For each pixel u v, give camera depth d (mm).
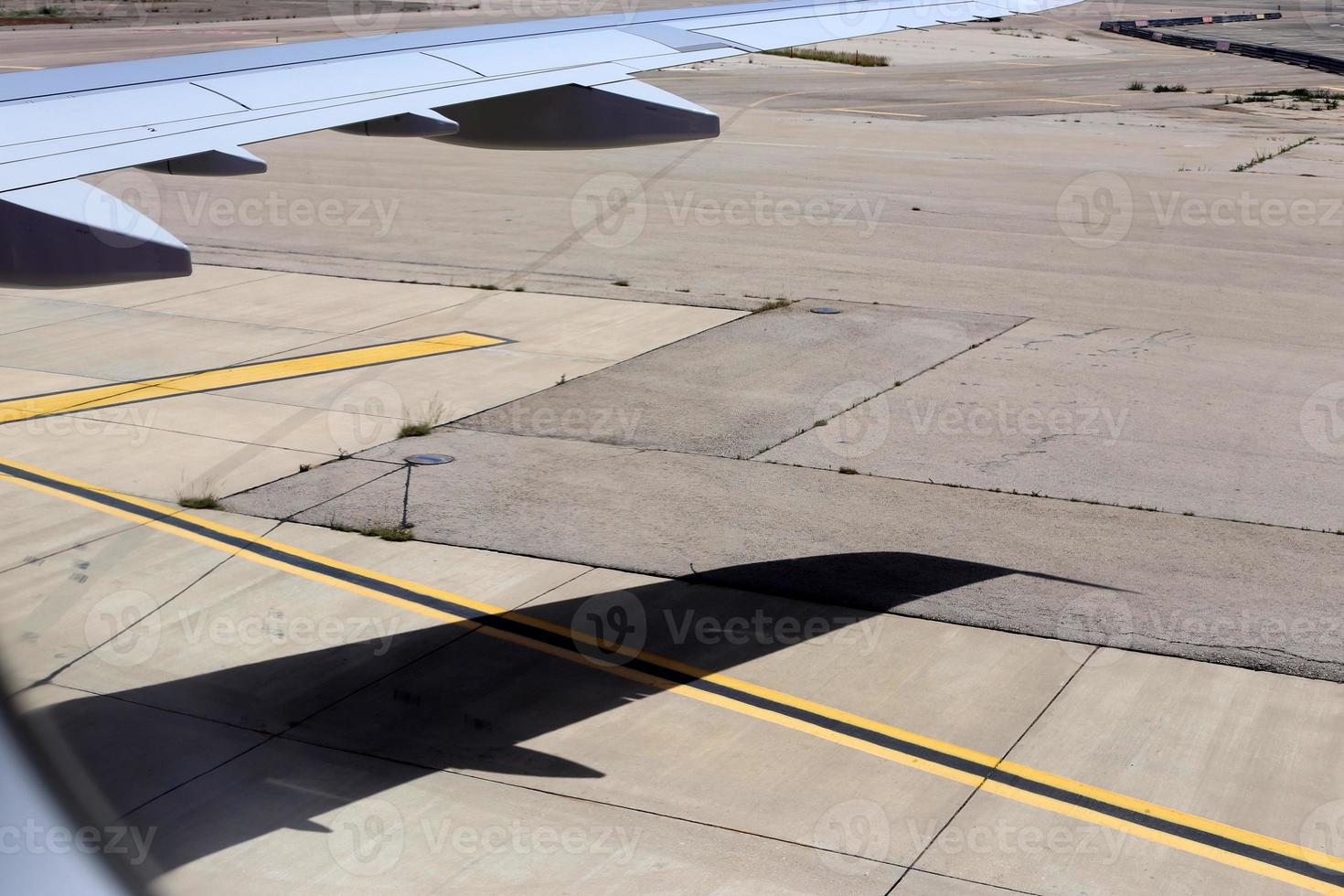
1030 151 36500
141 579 10062
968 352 17328
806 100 47000
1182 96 50781
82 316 19000
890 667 8812
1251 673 8742
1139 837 6848
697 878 6414
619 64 8484
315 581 10109
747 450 13445
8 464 12617
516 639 9172
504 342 17703
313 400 15000
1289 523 11570
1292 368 16656
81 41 56750
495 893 6238
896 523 11484
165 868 6301
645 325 18609
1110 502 12062
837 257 23203
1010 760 7645
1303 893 6359
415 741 7746
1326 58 62125
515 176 32031
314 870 6371
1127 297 20469
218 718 7934
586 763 7543
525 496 12039
